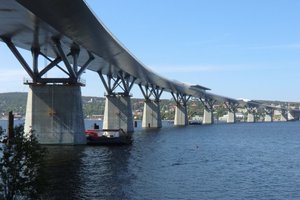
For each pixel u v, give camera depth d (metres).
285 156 55.91
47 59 64.88
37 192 17.17
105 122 114.69
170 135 102.31
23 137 17.27
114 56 82.12
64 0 43.62
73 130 63.19
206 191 29.98
